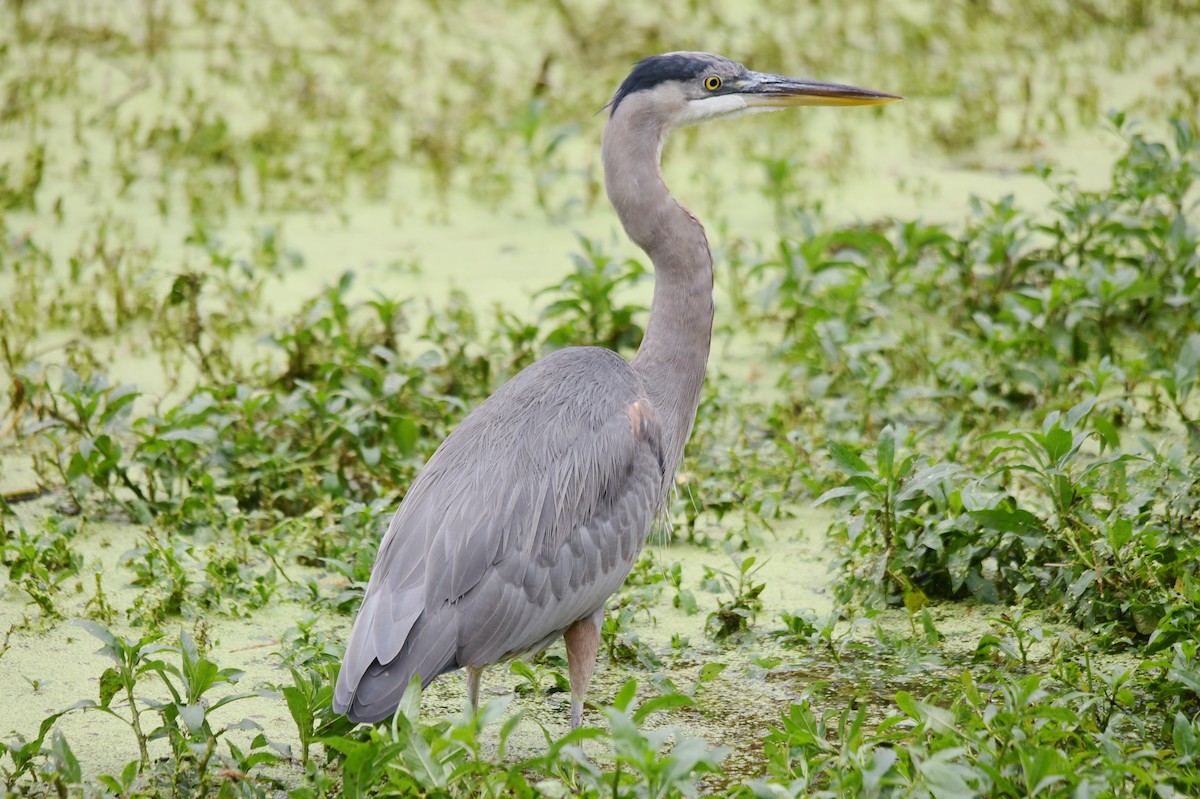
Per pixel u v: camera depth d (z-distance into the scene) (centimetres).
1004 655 894
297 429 1195
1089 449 1191
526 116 1875
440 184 1794
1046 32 2411
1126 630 905
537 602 781
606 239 1708
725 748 655
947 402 1276
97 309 1461
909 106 2127
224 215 1719
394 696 720
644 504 845
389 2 2512
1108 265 1445
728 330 1434
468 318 1402
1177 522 974
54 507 1138
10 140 1917
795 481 1173
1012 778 688
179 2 2448
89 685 884
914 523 970
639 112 936
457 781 708
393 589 751
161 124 1917
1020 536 934
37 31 2214
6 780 759
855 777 667
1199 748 718
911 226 1465
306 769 747
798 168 1841
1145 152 1501
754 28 2348
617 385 850
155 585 994
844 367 1315
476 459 797
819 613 981
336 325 1423
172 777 755
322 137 1984
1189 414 1238
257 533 1073
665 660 930
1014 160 1912
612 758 803
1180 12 2448
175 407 1149
